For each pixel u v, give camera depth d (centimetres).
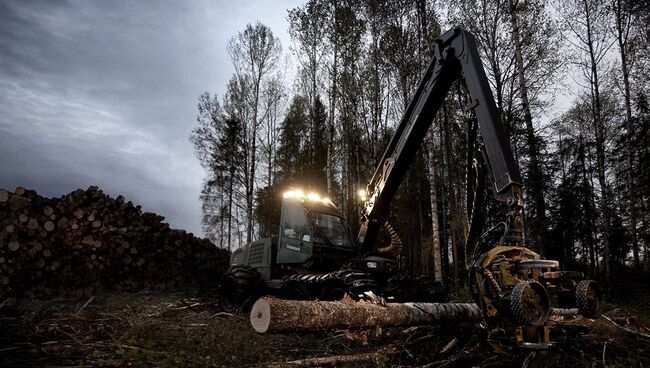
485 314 458
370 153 1969
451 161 1958
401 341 575
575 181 2453
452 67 594
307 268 802
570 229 2259
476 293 480
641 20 1759
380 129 2025
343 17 1947
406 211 2373
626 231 2277
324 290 709
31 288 992
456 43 573
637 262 1930
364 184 2200
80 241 1104
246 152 2627
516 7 1416
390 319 497
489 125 502
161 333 615
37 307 817
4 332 554
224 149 2658
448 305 569
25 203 1019
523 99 1393
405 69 1712
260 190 2692
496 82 1411
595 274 1577
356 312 465
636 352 534
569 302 457
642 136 1778
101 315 723
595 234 2403
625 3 1775
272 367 471
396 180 686
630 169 1836
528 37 1399
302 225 831
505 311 426
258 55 2600
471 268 479
